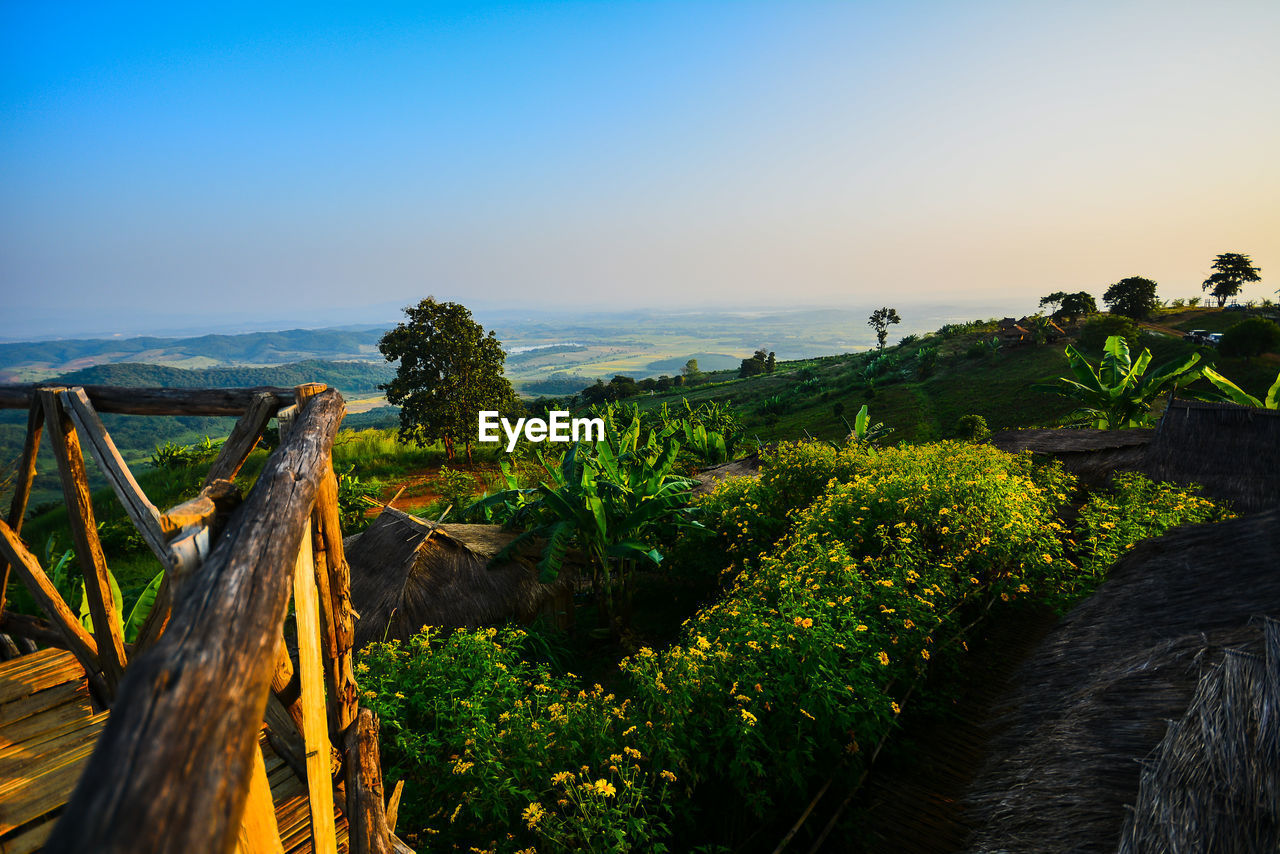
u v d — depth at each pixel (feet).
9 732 9.59
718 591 33.37
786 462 37.99
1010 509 23.89
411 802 15.53
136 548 48.83
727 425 98.17
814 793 15.60
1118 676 13.16
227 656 3.14
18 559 9.91
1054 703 14.08
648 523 32.94
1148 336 190.29
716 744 14.43
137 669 2.93
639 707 16.05
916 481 27.76
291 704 8.20
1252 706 8.92
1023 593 22.40
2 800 8.33
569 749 14.58
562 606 32.63
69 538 48.60
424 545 30.25
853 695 15.40
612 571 36.68
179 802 2.32
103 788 2.26
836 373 270.26
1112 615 16.20
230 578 3.75
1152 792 9.06
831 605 17.46
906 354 258.16
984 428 107.34
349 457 94.02
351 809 8.02
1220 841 7.77
